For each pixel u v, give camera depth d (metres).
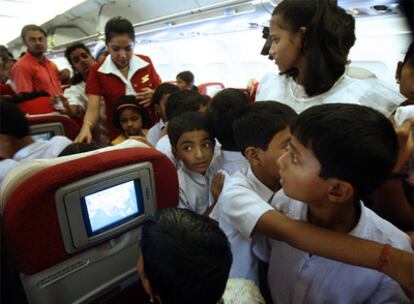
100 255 0.83
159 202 0.94
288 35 1.08
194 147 1.23
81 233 0.75
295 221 0.72
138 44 5.45
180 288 0.56
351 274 0.77
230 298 0.80
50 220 0.70
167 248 0.56
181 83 4.50
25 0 4.16
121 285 0.92
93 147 1.19
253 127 0.86
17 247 0.69
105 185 0.76
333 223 0.73
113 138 2.32
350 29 1.09
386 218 0.96
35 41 2.94
